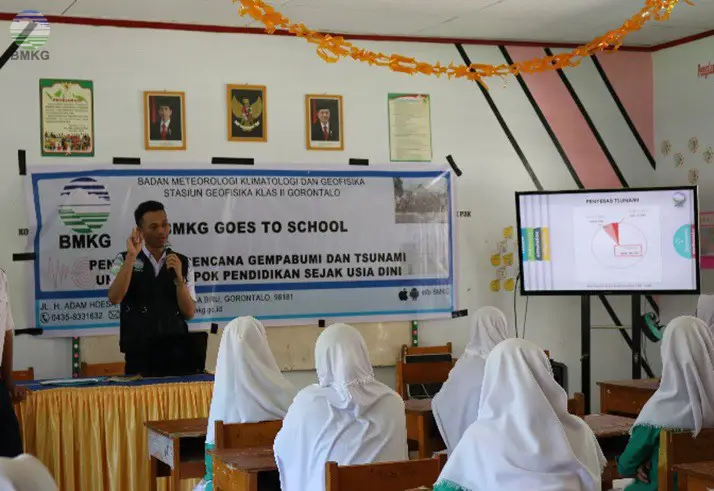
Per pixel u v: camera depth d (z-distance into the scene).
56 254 6.28
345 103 7.02
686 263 6.95
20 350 6.20
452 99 7.31
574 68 7.66
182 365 6.39
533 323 7.55
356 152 7.04
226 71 6.71
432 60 7.28
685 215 6.94
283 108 6.85
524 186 7.51
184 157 6.59
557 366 6.66
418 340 7.19
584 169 7.68
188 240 6.58
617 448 4.85
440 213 7.25
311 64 6.93
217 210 6.66
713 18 6.92
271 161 6.81
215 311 6.66
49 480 1.36
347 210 7.00
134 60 6.47
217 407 4.33
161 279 6.41
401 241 7.14
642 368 7.86
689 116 7.55
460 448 2.86
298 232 6.88
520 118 7.50
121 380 5.59
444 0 6.15
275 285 6.81
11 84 6.19
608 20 6.83
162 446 4.62
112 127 6.42
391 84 7.14
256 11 5.08
